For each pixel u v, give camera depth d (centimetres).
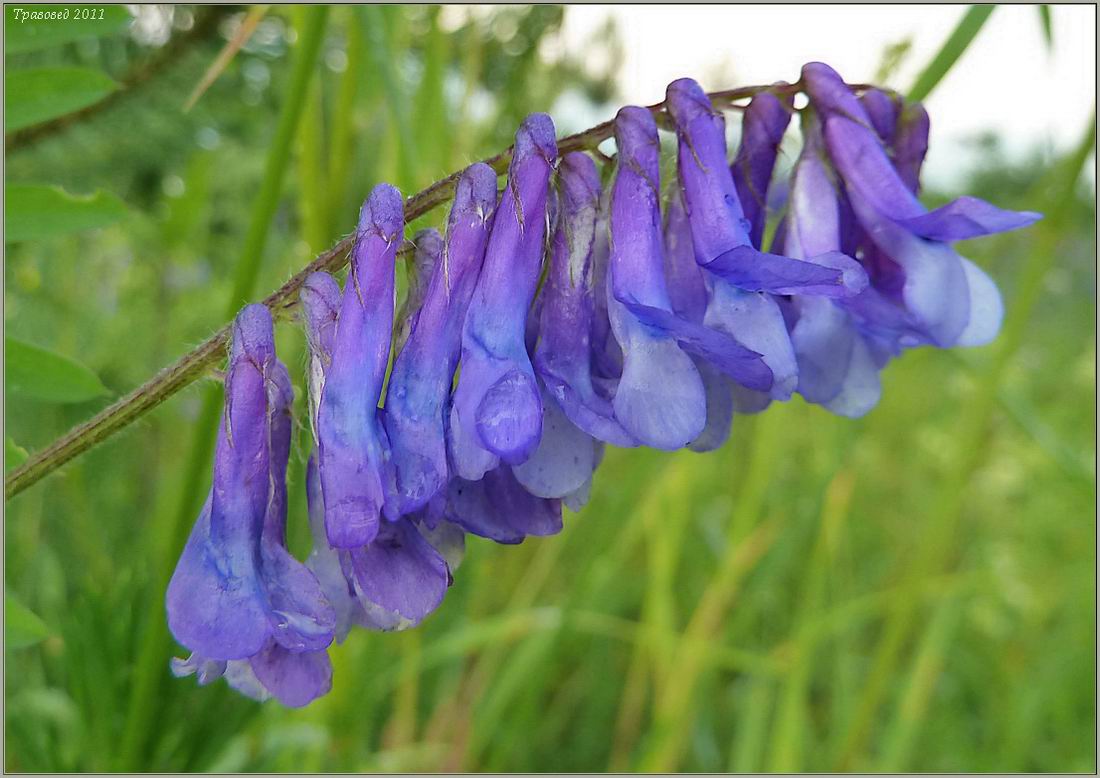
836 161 5
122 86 7
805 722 13
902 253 5
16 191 7
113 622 8
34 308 13
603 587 13
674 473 12
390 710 13
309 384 5
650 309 5
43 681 10
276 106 12
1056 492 18
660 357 5
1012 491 18
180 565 5
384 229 5
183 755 8
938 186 12
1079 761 14
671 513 13
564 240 5
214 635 5
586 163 5
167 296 16
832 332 5
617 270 5
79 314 14
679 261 5
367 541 5
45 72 7
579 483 5
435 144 10
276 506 5
